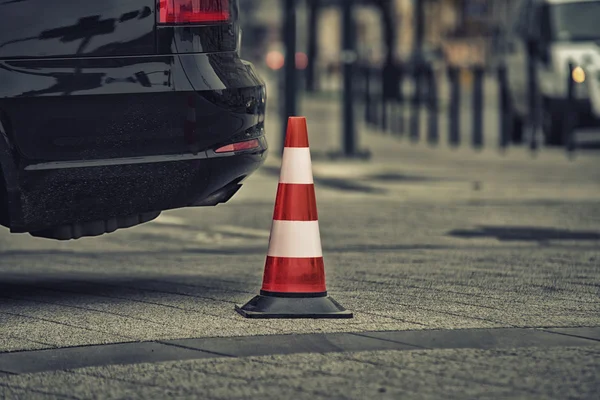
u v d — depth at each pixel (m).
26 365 7.77
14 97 8.73
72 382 7.34
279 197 9.27
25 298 10.15
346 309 9.43
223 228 14.98
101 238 14.12
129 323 9.04
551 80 25.72
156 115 9.00
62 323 9.05
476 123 27.14
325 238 14.06
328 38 84.81
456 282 10.81
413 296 10.11
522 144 29.02
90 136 8.91
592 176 21.06
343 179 20.30
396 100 32.81
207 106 9.11
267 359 7.84
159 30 8.99
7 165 8.84
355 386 7.18
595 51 25.67
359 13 72.38
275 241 9.27
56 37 8.80
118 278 11.22
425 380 7.31
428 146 28.14
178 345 8.27
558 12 26.48
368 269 11.58
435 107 29.45
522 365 7.67
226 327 8.85
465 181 20.12
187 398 6.97
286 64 23.45
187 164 9.11
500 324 8.95
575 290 10.42
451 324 8.94
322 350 8.09
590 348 8.15
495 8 53.62
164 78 8.98
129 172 9.02
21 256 12.66
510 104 28.31
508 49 29.95
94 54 8.87
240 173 9.36
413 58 56.44
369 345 8.23
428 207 17.08
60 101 8.81
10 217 9.00
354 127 23.80
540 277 11.11
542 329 8.77
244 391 7.09
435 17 62.47
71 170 8.91
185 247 13.48
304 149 9.27
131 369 7.62
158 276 11.33
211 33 9.20
